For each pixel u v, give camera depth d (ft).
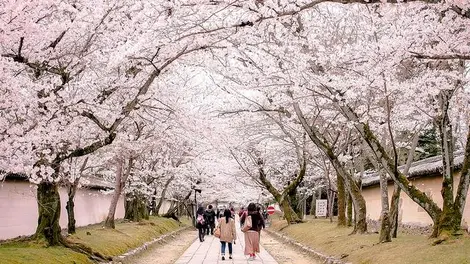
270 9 26.84
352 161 68.23
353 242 48.88
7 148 29.50
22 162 30.89
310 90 44.80
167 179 110.22
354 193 55.88
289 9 27.30
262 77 48.91
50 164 36.19
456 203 35.96
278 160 98.17
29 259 32.78
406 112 45.80
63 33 32.37
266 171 105.29
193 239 86.74
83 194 81.76
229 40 36.76
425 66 42.32
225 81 56.95
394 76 41.01
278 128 75.05
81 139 43.37
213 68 52.54
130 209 93.04
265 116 69.51
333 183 87.20
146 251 59.77
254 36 38.42
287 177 110.93
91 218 87.61
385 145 53.72
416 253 34.76
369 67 35.91
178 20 32.30
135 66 38.81
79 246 41.42
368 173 102.78
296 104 51.78
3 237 50.44
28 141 30.30
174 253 61.67
